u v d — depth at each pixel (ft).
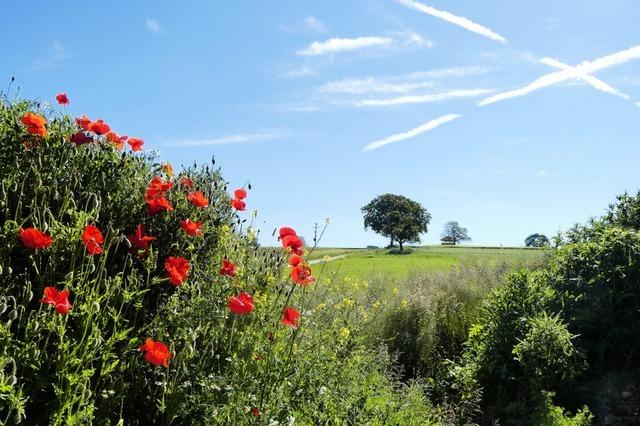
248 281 14.40
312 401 15.02
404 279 35.88
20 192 11.28
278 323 13.57
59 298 8.91
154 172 14.49
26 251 10.61
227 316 12.77
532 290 23.44
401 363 25.46
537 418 18.38
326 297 21.52
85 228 10.33
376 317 24.84
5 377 8.13
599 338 22.04
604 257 23.48
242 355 12.28
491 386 22.07
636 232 24.79
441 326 28.22
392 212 216.13
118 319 10.53
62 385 9.03
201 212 14.55
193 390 11.13
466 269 34.91
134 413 11.07
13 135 11.59
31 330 8.89
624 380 20.57
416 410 17.98
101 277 11.18
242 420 11.03
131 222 12.97
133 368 10.89
